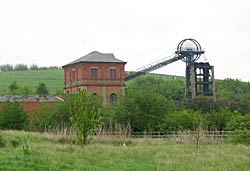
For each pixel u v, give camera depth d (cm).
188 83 9438
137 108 5659
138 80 13225
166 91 11562
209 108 7550
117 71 9612
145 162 2681
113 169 2350
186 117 5469
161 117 5712
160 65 9969
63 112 5728
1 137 3578
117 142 4222
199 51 9519
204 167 2473
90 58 9481
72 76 9806
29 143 3562
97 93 9431
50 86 15888
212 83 9244
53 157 2569
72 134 4491
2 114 5931
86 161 2580
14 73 18125
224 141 4334
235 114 5791
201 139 4191
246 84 13350
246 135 4216
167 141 4334
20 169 2173
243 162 2664
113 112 5719
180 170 2375
